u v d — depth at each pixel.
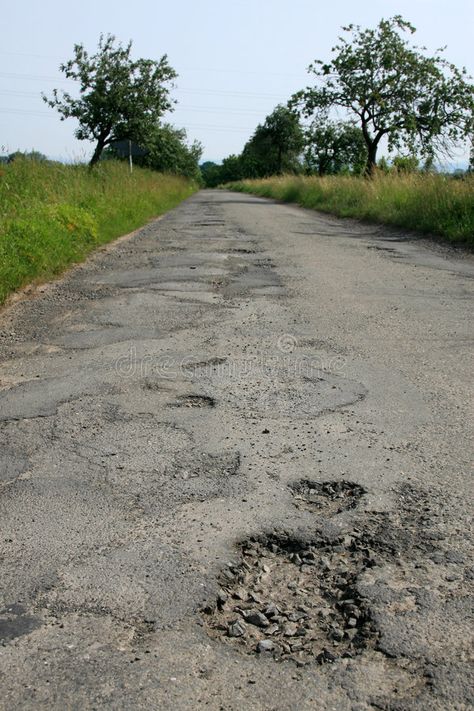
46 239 10.11
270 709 1.94
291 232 16.39
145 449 3.78
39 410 4.40
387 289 8.65
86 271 10.13
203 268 10.29
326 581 2.58
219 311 7.33
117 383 4.93
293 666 2.11
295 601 2.46
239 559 2.71
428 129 38.94
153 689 2.01
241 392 4.71
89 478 3.43
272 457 3.66
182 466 3.56
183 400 4.57
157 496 3.23
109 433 4.02
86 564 2.67
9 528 2.96
